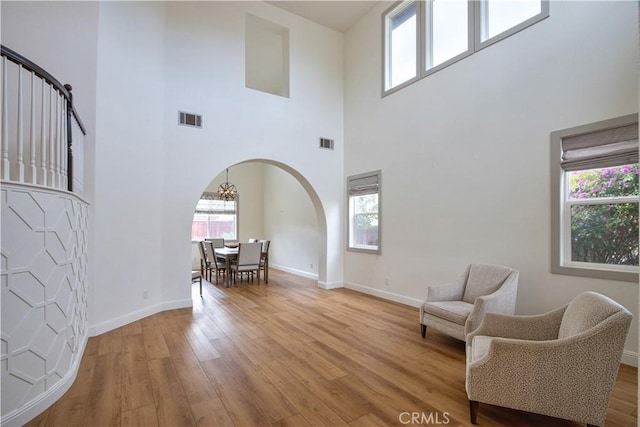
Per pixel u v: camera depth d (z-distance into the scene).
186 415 2.00
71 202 2.46
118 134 3.69
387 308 4.51
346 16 5.68
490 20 3.84
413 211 4.62
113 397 2.20
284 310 4.41
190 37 4.61
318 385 2.37
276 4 5.34
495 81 3.64
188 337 3.35
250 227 9.39
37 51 3.21
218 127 4.77
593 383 1.71
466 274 3.55
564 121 3.05
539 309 3.20
